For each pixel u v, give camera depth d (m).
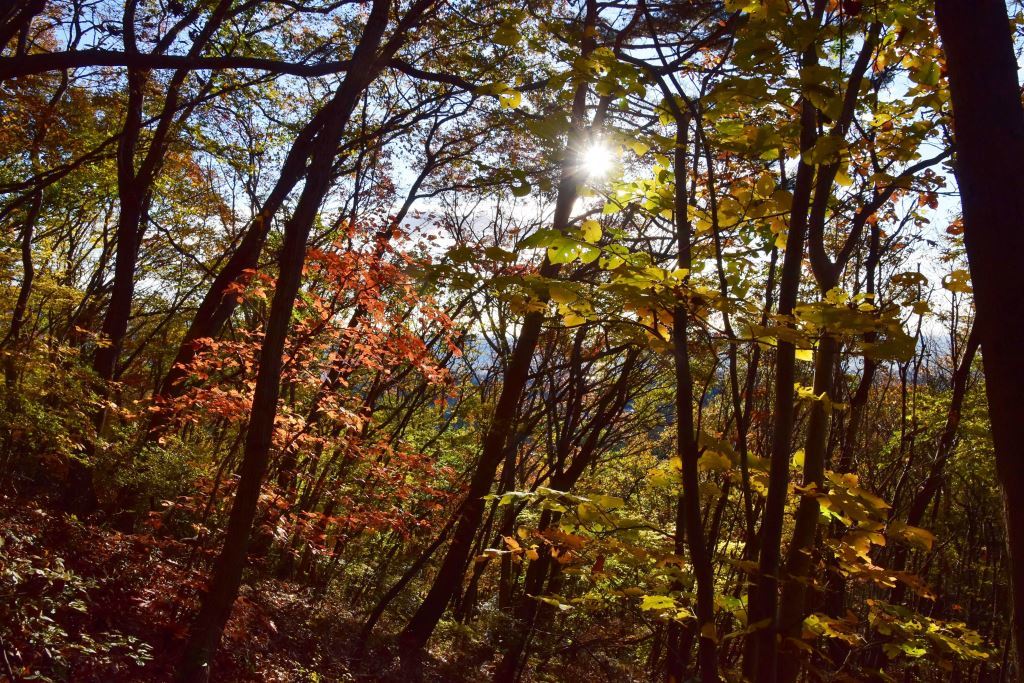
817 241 2.96
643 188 3.43
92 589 5.67
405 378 13.43
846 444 5.95
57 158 12.83
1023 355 1.95
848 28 2.85
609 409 12.85
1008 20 2.12
